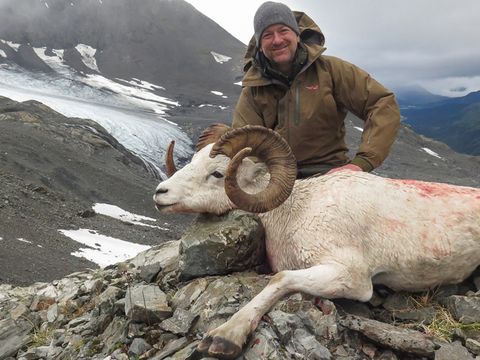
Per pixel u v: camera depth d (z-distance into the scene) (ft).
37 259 61.57
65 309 12.95
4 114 161.27
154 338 9.27
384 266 9.79
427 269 9.68
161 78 600.80
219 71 652.89
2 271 52.80
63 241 76.84
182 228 122.01
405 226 9.69
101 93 440.45
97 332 10.73
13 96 294.66
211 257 10.58
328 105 11.98
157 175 200.85
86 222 98.12
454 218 9.71
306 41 12.84
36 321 12.76
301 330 8.37
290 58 11.89
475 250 9.66
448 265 9.65
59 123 174.09
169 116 370.73
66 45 633.20
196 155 11.35
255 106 13.16
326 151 12.76
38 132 152.05
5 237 66.85
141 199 134.41
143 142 259.80
